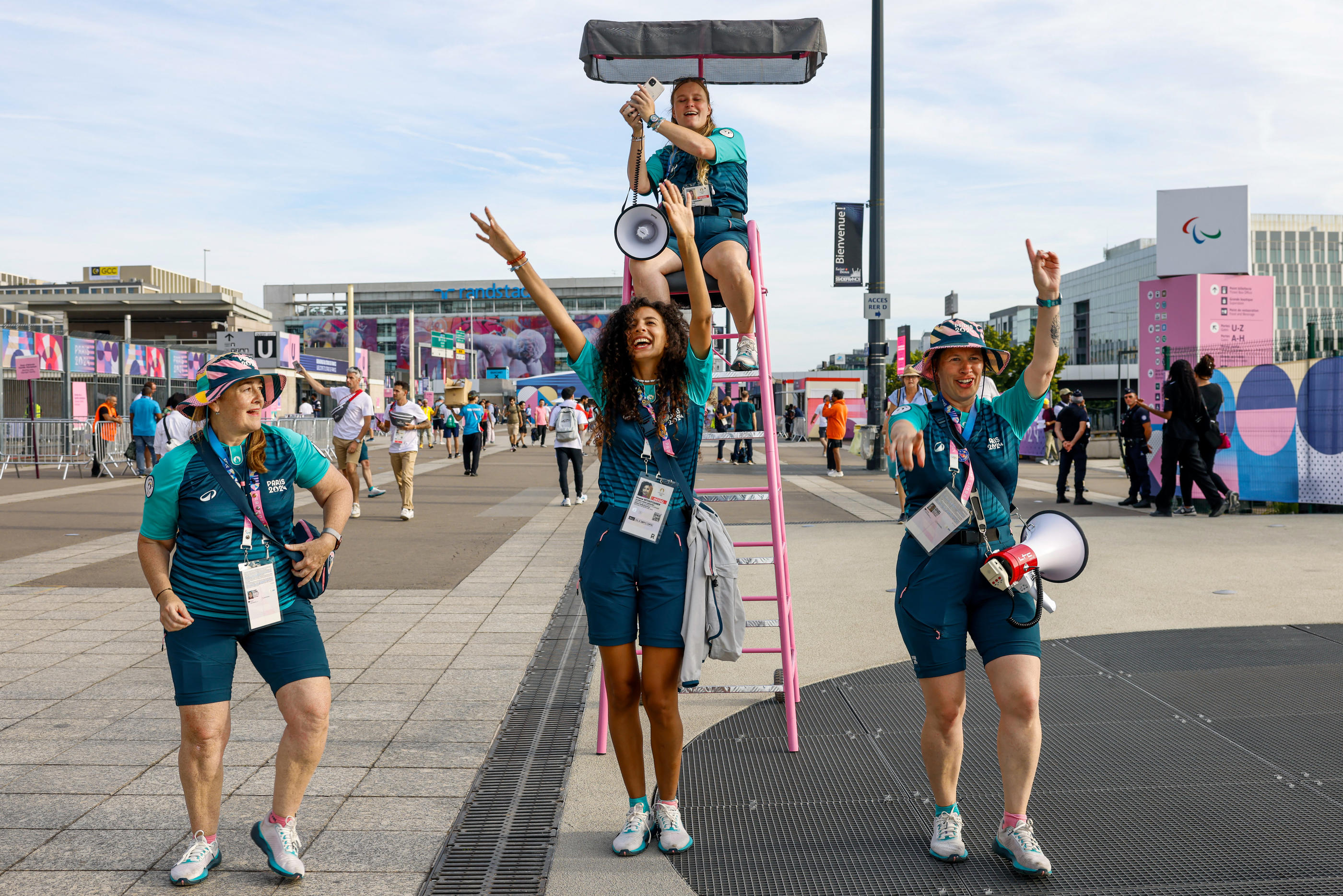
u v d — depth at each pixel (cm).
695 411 325
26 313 7300
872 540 997
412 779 379
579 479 1452
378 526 1187
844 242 1997
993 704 455
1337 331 1410
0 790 366
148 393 1981
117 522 1218
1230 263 1395
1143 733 412
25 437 2006
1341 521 1043
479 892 289
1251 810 333
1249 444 1193
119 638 605
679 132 405
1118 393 7544
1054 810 337
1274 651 531
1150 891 280
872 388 2034
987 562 287
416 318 13075
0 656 562
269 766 391
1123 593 682
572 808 352
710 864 306
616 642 312
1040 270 299
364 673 527
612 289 12950
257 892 289
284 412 3725
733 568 317
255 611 285
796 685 479
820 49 488
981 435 306
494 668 536
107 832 329
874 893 284
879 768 383
